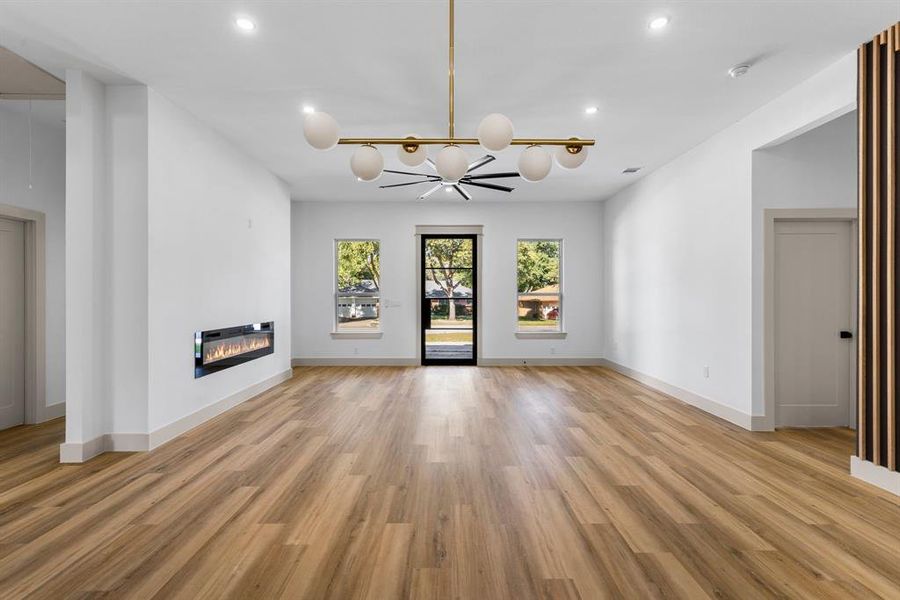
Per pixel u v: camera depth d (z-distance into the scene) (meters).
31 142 4.63
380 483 3.06
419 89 3.81
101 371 3.71
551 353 8.38
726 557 2.19
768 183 4.31
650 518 2.58
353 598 1.89
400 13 2.78
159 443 3.87
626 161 5.88
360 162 2.35
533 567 2.11
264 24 2.90
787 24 2.91
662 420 4.66
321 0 2.65
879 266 3.01
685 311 5.50
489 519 2.57
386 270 8.32
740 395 4.48
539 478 3.15
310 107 4.18
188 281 4.32
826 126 4.32
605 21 2.87
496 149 2.22
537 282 8.46
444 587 1.96
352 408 5.16
